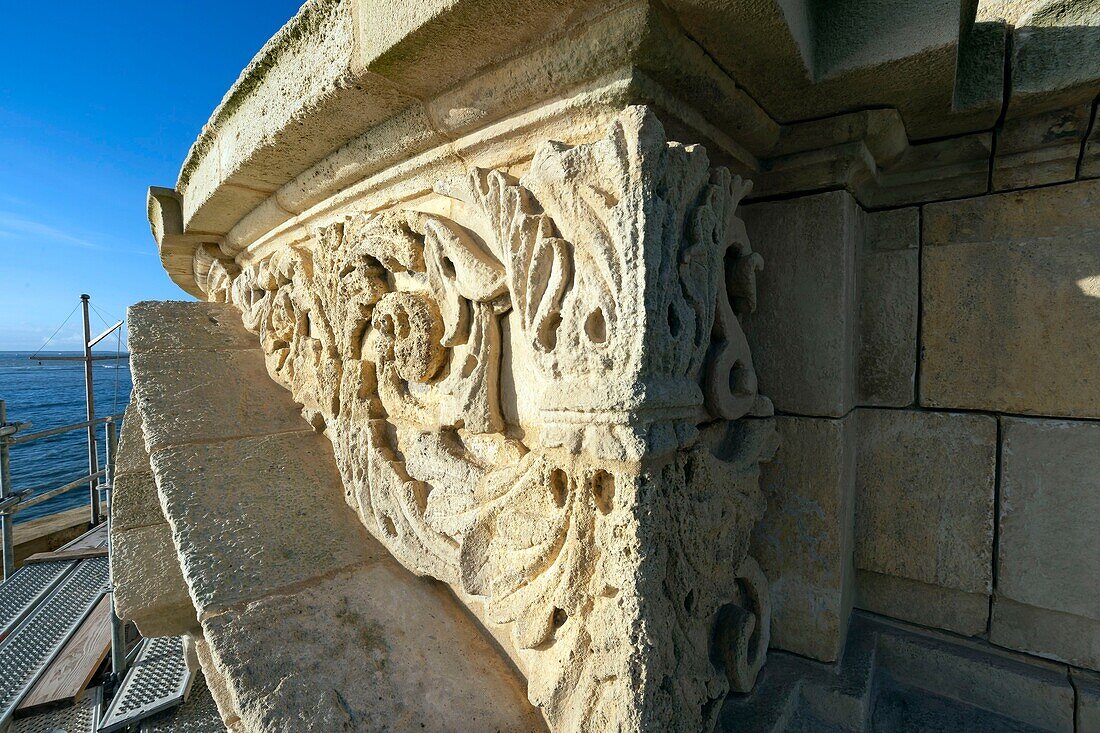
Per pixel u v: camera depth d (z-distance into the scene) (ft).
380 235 5.11
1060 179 4.89
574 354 3.33
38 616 13.44
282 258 7.10
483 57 3.69
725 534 4.30
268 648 4.23
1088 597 4.85
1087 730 4.80
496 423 4.18
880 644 5.81
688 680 3.66
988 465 5.27
